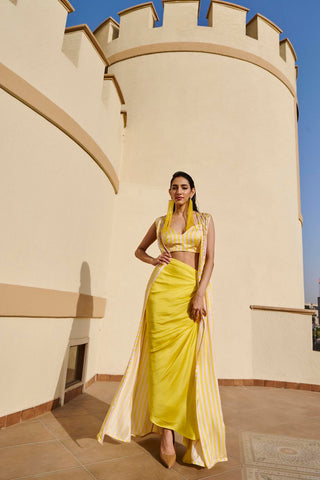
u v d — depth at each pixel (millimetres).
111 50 5949
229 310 4688
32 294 2648
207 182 5066
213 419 2053
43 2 2883
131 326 4441
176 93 5375
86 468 1882
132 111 5445
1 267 2414
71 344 3303
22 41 2643
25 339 2627
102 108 4004
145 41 5652
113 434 2088
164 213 4867
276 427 2811
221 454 2016
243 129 5383
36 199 2771
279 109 5855
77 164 3396
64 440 2264
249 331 4680
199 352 2113
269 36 6004
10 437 2252
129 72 5641
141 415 2318
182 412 2045
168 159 5129
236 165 5219
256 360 4598
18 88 2561
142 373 2336
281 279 5145
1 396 2400
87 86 3582
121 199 4844
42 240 2836
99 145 3896
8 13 2523
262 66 5742
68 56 3463
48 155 2928
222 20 5664
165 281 2227
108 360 4320
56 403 2996
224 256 4859
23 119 2652
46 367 2869
